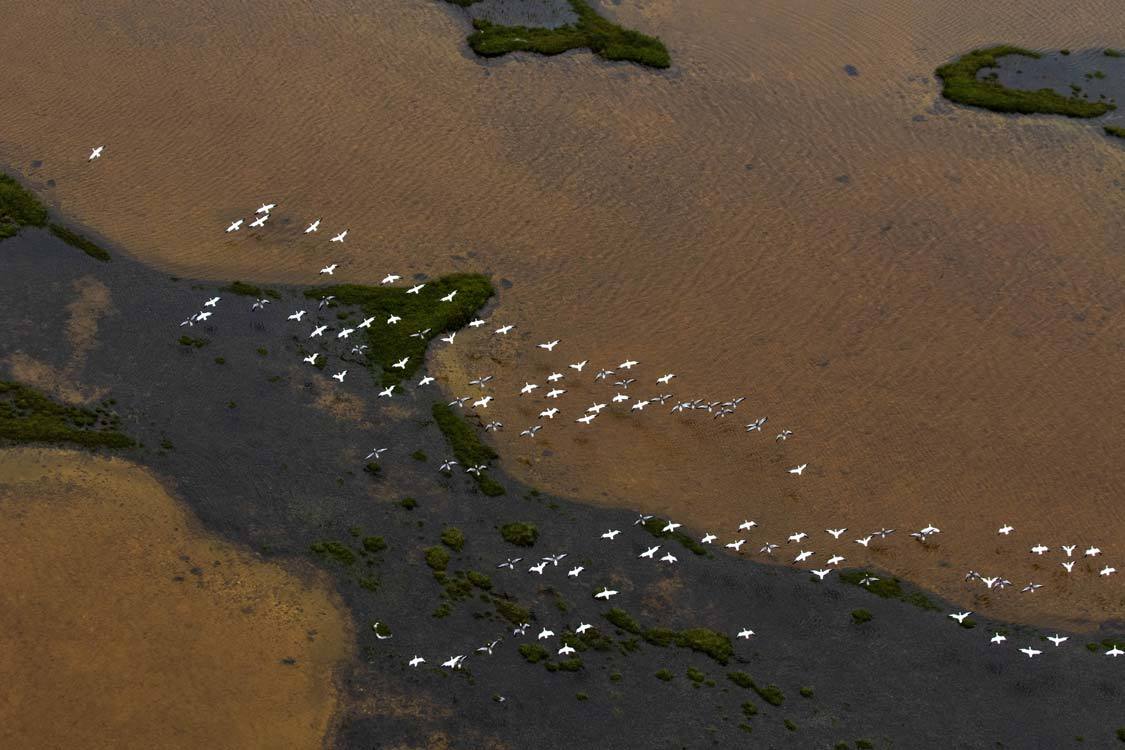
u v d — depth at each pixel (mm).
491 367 86562
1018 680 69562
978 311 93250
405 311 89312
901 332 91375
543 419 83375
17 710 61781
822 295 94000
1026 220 101250
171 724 62094
